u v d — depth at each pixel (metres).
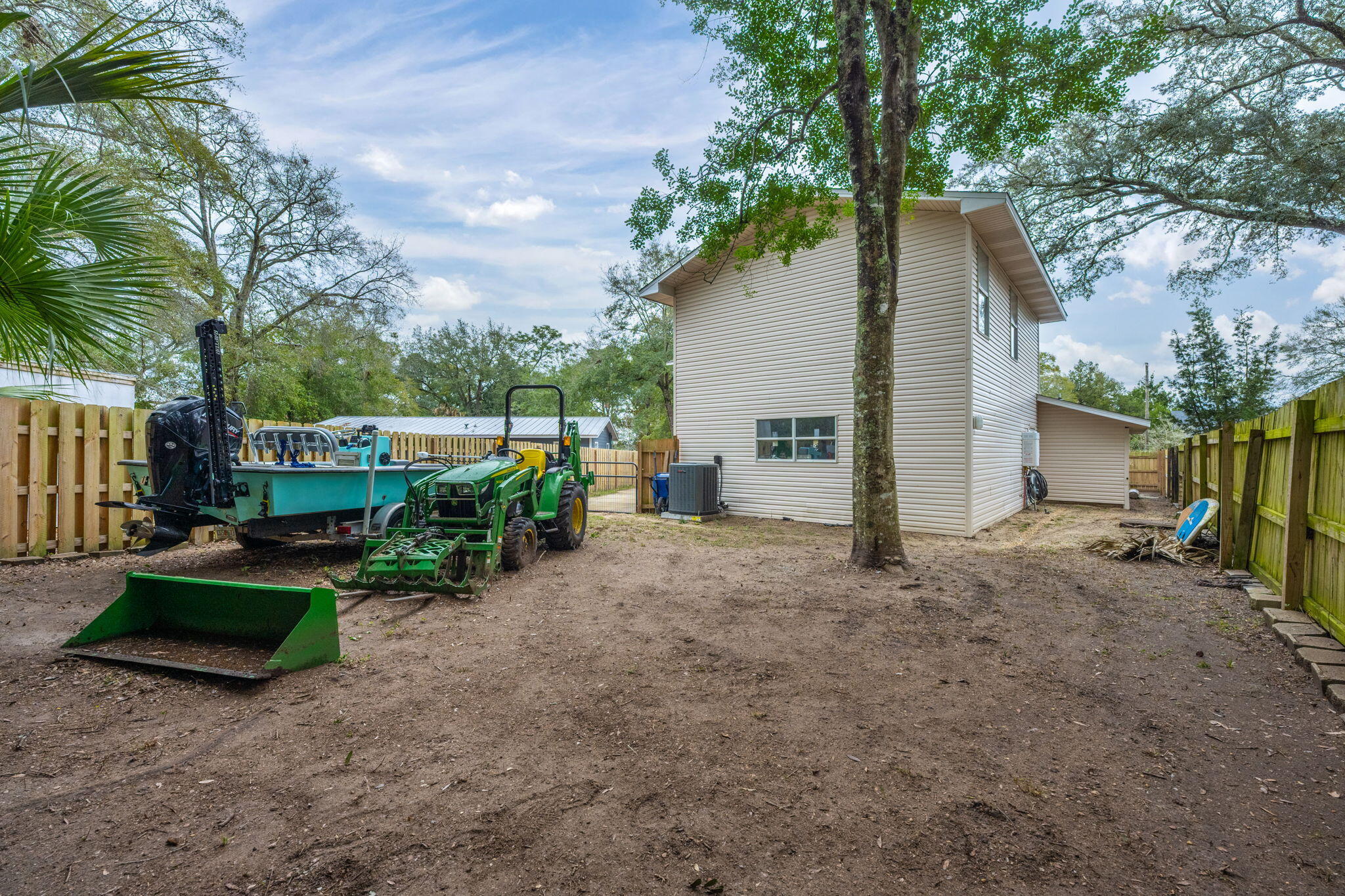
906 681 3.70
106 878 1.90
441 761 2.68
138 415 7.36
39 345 3.93
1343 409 4.16
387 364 31.48
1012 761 2.76
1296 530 4.81
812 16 8.59
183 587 3.95
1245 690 3.59
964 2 8.12
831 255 11.71
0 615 4.55
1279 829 2.27
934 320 10.52
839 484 11.60
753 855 2.07
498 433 28.53
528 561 6.80
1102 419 15.50
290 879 1.92
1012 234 10.95
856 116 6.75
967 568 7.00
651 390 27.81
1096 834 2.23
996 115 8.52
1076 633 4.68
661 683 3.62
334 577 5.38
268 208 22.20
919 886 1.93
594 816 2.28
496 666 3.86
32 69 2.97
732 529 10.94
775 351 12.59
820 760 2.74
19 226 3.49
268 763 2.63
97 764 2.58
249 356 21.77
